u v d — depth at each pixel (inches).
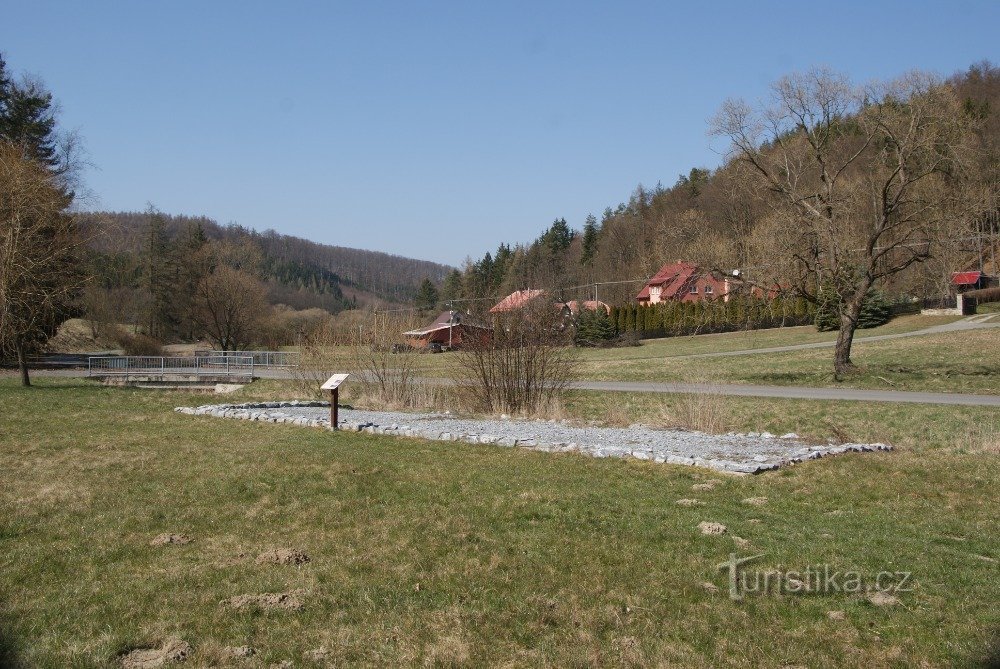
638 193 4333.2
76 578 251.0
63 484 403.5
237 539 292.4
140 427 643.5
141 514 335.0
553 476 407.2
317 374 1061.8
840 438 570.9
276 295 4795.8
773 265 1212.5
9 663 185.5
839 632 199.9
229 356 1584.6
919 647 189.6
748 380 1257.4
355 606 219.8
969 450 494.6
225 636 200.2
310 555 269.4
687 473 411.8
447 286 4116.6
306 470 427.8
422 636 198.5
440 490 372.2
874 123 1141.7
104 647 193.6
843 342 1229.7
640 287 3385.8
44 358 1941.4
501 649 190.7
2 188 1081.4
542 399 762.2
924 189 1165.7
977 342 1604.3
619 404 974.4
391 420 677.9
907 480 385.4
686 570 247.0
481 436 540.4
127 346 2114.9
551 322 804.6
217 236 5812.0
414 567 253.4
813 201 1210.0
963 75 2583.7
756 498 352.8
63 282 1248.8
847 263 1208.2
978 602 218.1
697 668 179.9
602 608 215.5
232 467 444.5
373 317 1034.1
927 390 1053.8
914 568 248.2
